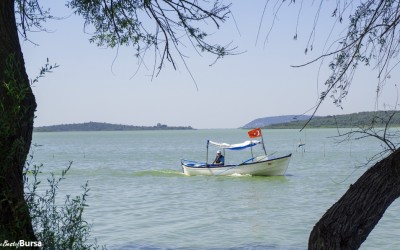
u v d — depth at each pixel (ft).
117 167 229.04
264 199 118.21
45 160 286.05
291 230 78.38
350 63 17.93
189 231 78.33
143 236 74.33
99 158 308.81
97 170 208.95
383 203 17.67
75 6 30.91
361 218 17.75
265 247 66.69
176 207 106.32
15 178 20.38
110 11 29.53
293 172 191.21
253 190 136.36
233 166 165.89
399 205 94.12
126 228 80.79
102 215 94.68
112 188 143.64
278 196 123.34
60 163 257.14
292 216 92.12
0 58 20.71
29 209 21.71
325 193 127.65
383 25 17.85
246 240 71.31
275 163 160.97
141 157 319.06
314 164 232.73
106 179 170.50
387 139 17.84
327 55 17.76
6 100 20.15
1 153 19.35
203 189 140.15
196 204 110.93
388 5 17.78
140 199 119.55
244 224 84.33
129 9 29.78
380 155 18.93
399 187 17.60
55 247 21.88
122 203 112.27
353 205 17.89
